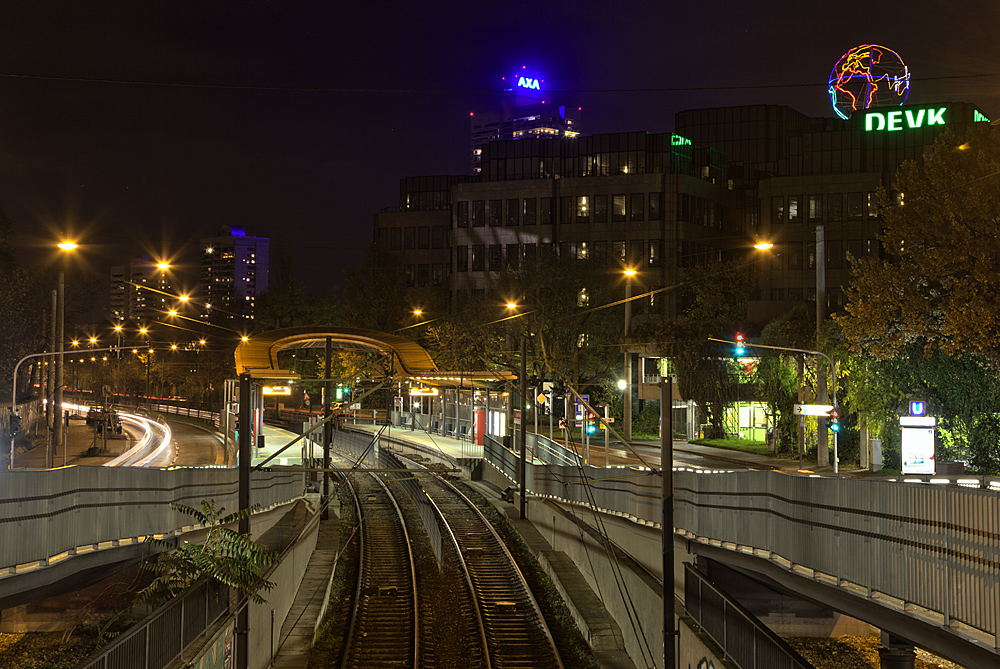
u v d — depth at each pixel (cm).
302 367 9056
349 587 2562
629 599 1959
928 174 3809
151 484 1788
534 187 9650
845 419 4766
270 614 1767
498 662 1870
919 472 3519
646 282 8938
